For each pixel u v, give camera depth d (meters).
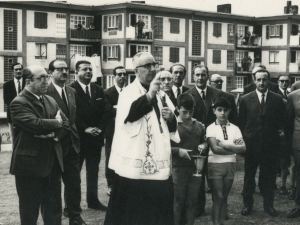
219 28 50.34
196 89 7.00
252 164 7.04
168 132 4.76
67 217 6.86
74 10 44.34
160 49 46.31
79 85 7.19
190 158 5.54
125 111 4.58
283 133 8.05
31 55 42.41
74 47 44.72
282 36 51.88
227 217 6.80
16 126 5.30
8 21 41.16
